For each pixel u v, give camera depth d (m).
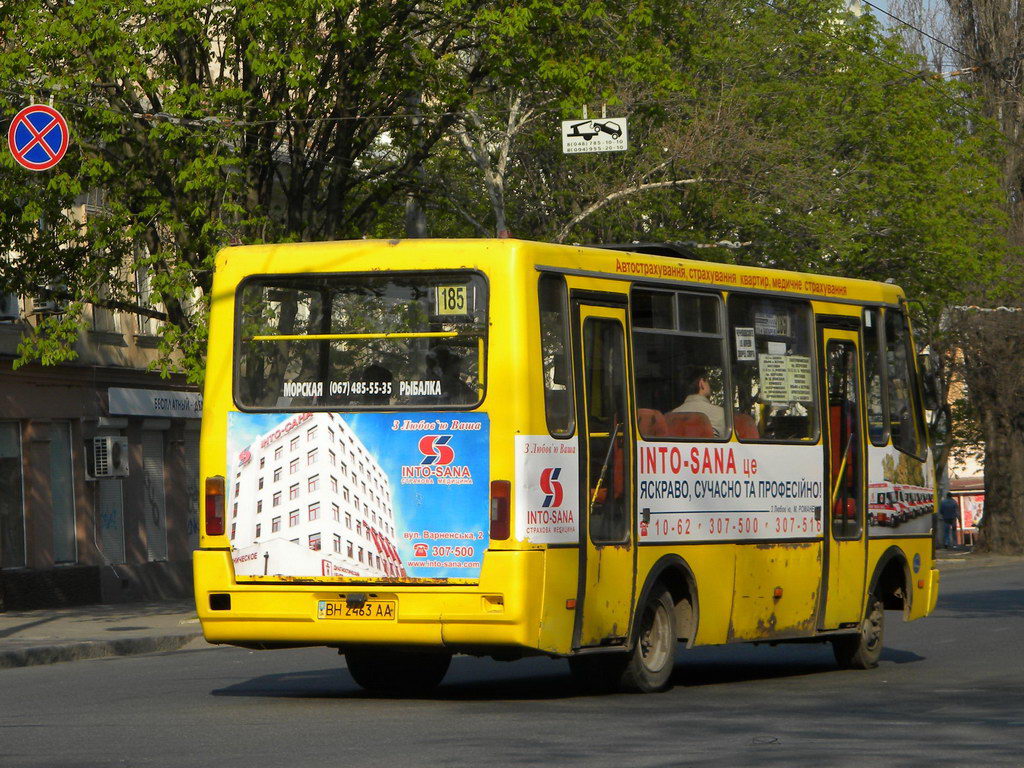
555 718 13.99
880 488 19.59
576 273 15.29
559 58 32.66
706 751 11.95
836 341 18.98
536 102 38.22
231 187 29.66
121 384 40.62
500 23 31.17
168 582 42.09
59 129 26.59
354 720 13.90
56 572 37.19
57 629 28.95
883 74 50.28
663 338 16.31
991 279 52.91
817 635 18.36
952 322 54.69
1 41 30.66
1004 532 60.53
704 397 16.80
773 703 15.33
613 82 34.22
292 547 15.10
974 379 59.72
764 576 17.44
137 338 41.28
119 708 15.30
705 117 41.19
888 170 48.62
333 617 14.90
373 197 34.00
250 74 31.56
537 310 14.78
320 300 15.26
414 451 14.78
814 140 47.38
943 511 67.75
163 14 29.70
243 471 15.33
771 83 47.62
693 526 16.45
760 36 48.47
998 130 55.56
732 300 17.34
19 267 31.98
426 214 38.16
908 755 11.80
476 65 33.53
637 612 15.74
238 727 13.45
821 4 51.75
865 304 19.58
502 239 14.84
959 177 51.06
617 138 33.56
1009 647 22.14
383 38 31.58
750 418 17.42
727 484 16.95
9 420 36.62
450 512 14.63
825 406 18.62
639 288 16.05
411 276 14.99
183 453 43.59
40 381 37.47
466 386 14.71
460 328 14.79
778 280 18.08
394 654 16.83
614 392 15.61
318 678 18.62
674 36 35.84
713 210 43.25
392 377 14.95
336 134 32.88
